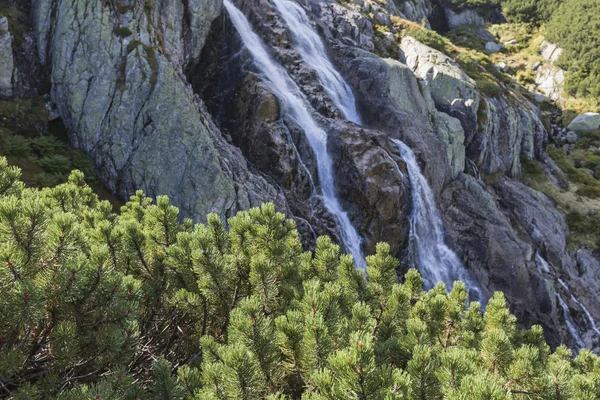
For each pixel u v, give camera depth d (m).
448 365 3.28
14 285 3.04
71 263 3.38
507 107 34.69
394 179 20.55
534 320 22.66
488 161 31.02
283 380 4.51
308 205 19.25
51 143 14.69
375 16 39.03
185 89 17.11
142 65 16.06
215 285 4.96
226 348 3.67
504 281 22.88
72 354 3.42
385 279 5.91
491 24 62.69
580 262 27.97
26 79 16.16
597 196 33.69
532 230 27.28
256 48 24.72
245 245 5.78
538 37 55.69
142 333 5.31
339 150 20.64
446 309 6.15
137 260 5.38
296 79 24.64
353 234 19.56
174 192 14.73
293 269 5.67
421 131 26.19
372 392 2.69
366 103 26.69
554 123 44.22
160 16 19.05
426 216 22.64
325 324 3.91
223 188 15.05
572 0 53.50
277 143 19.38
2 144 13.59
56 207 6.49
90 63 15.95
